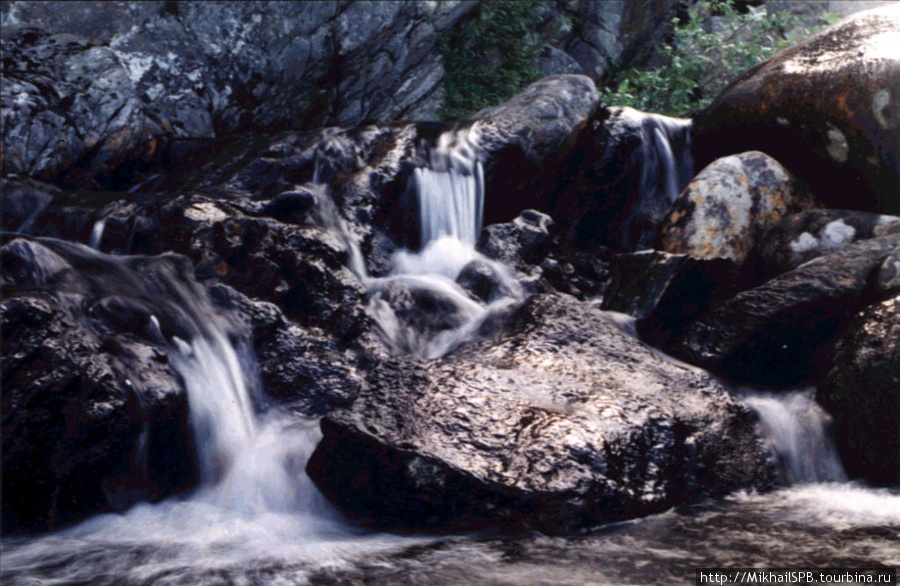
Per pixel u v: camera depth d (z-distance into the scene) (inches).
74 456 160.2
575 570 137.5
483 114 300.8
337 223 257.4
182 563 143.6
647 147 306.2
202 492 177.6
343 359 208.1
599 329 207.5
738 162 271.6
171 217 229.3
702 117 310.8
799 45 295.1
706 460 176.2
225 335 200.4
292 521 165.3
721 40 456.8
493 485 154.8
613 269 247.3
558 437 163.2
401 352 217.6
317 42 358.9
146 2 337.1
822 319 206.4
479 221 286.8
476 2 399.2
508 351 196.4
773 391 207.6
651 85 444.5
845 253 214.7
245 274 220.4
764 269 257.8
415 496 157.9
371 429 165.2
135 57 328.2
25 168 273.0
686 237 264.8
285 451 182.1
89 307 183.0
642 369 195.9
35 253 196.7
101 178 290.0
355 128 292.4
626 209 306.5
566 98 304.2
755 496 176.1
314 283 220.5
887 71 255.9
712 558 141.3
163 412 171.0
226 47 344.2
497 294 249.6
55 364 162.2
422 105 407.8
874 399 183.8
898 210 261.0
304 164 277.6
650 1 500.7
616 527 157.1
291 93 362.0
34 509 159.0
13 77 286.7
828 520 159.6
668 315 226.8
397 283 239.6
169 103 330.3
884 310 193.5
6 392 157.9
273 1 350.6
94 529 160.6
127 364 172.6
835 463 189.3
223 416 186.2
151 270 209.5
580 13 491.2
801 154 278.8
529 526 154.4
